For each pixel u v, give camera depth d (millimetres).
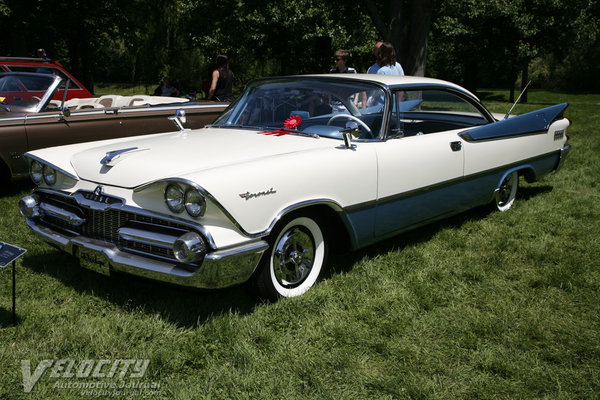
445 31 27062
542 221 4828
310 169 3029
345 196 3238
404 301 3164
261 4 24047
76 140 5887
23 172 5629
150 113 6484
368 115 3602
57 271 3518
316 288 3234
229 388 2305
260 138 3461
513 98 34000
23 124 5504
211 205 2590
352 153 3309
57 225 3307
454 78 44719
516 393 2312
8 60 8500
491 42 27094
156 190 2715
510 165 4816
